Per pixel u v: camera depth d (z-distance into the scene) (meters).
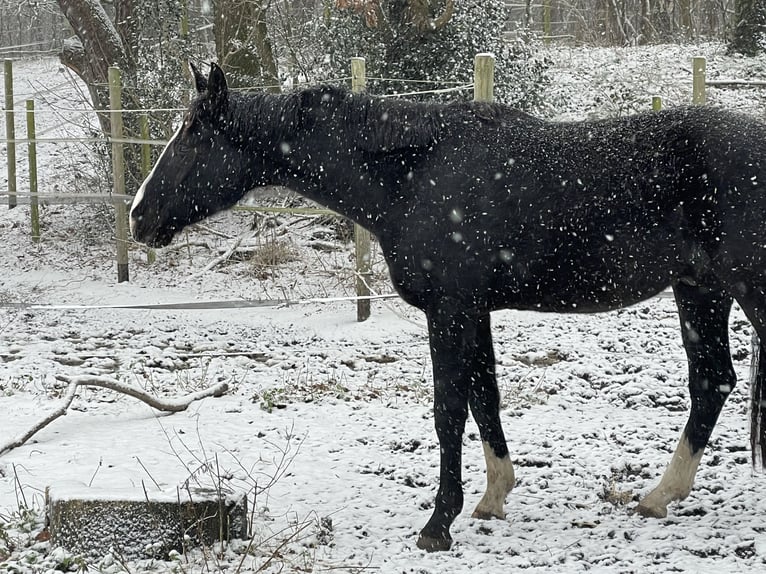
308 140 5.47
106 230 16.22
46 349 10.16
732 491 5.88
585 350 9.72
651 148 5.01
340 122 5.42
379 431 7.29
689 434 5.66
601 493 5.98
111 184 16.12
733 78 20.80
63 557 4.81
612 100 18.67
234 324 11.39
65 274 14.31
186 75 16.03
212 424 7.46
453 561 4.97
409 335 10.65
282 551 5.03
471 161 5.21
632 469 6.42
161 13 16.75
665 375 8.73
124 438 7.05
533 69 15.95
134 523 4.96
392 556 5.07
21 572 4.71
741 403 7.89
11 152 18.62
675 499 5.62
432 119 5.33
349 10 14.58
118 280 13.72
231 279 13.61
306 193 5.65
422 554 5.11
